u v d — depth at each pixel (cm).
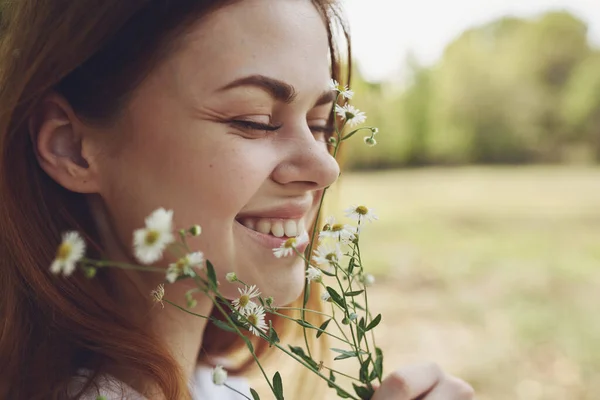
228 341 60
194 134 42
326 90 45
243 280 45
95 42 42
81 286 45
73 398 43
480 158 1212
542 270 317
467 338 221
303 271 46
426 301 264
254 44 42
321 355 67
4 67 45
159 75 42
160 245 32
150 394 45
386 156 1143
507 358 203
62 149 44
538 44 1315
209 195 43
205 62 42
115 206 45
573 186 725
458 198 618
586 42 1315
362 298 266
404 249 369
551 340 216
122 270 46
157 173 43
